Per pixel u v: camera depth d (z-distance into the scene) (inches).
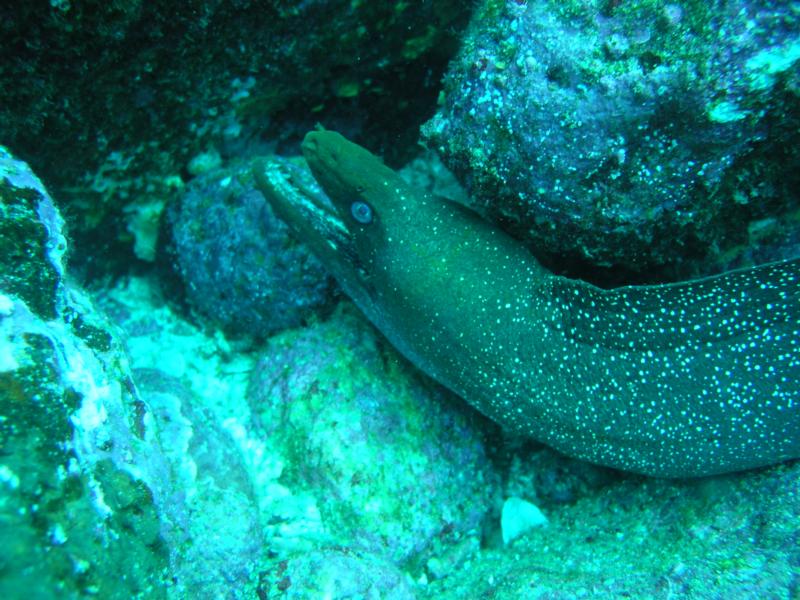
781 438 16.8
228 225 20.4
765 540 15.8
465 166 17.0
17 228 13.6
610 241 16.9
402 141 22.1
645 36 14.5
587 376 17.5
